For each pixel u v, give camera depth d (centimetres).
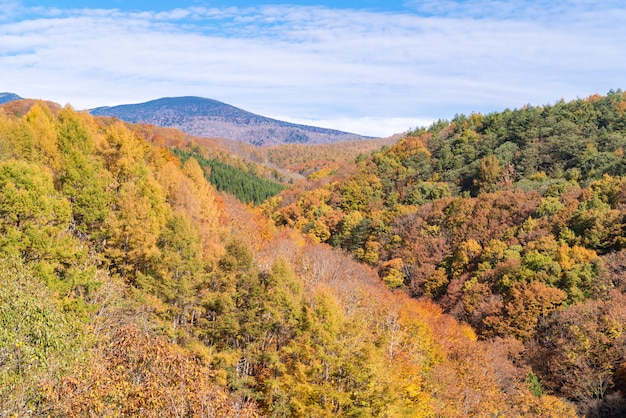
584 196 7206
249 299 3397
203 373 1495
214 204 5816
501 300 5669
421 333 4006
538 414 3644
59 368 1425
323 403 2675
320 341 2883
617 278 5188
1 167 2592
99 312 2614
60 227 2883
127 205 3706
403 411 2742
